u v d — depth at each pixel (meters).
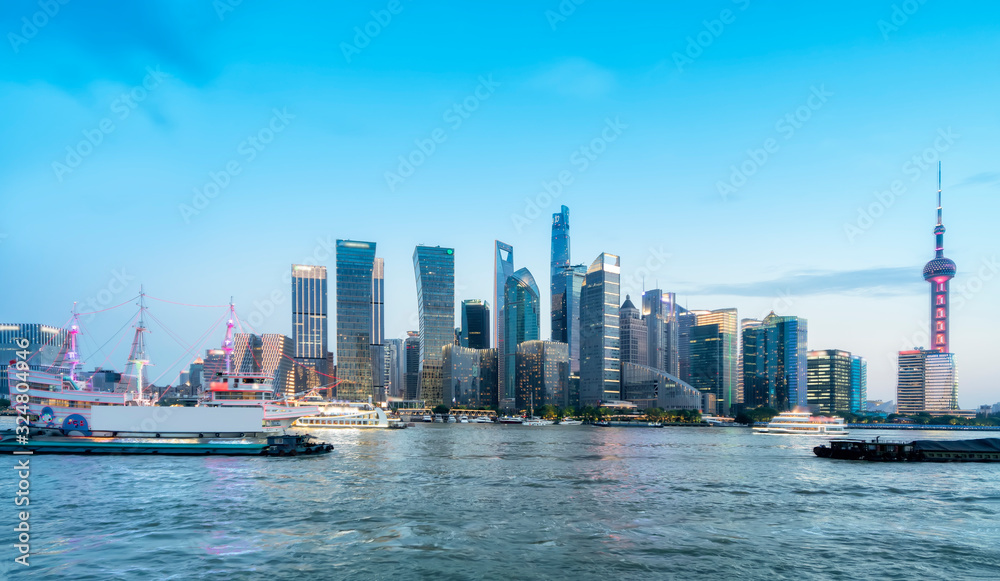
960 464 170.12
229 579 59.75
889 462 175.00
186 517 85.19
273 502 96.62
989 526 84.56
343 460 161.25
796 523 85.69
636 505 98.06
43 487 108.75
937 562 67.19
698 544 73.88
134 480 117.38
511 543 73.50
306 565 64.25
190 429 175.88
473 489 112.69
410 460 165.25
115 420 172.25
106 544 71.06
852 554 70.00
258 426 180.62
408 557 67.44
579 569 64.12
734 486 120.62
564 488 115.56
